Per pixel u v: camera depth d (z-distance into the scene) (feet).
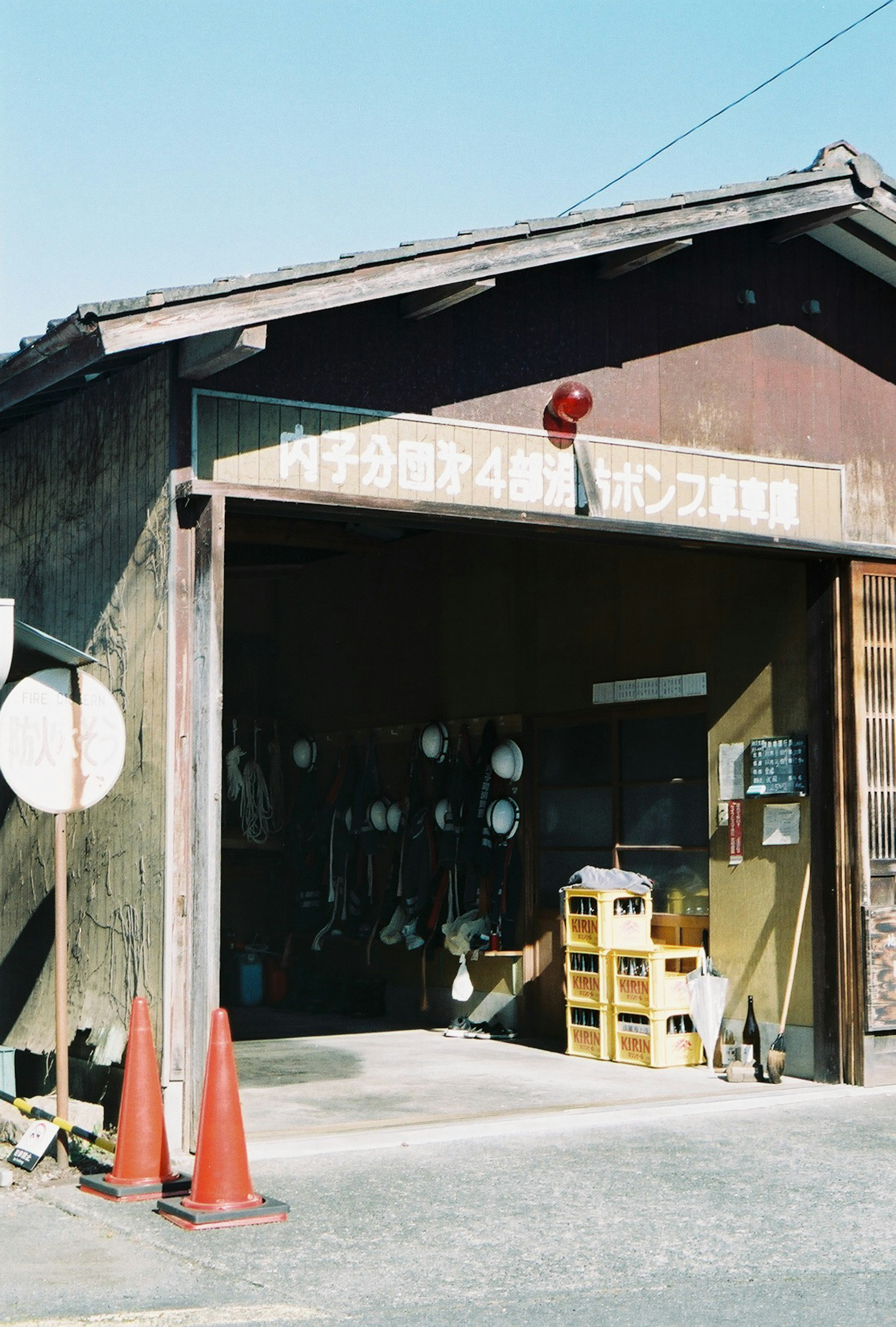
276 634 48.49
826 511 29.35
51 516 27.14
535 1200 19.61
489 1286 15.84
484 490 25.31
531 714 37.55
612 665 35.24
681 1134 24.22
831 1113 26.04
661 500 27.25
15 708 21.52
